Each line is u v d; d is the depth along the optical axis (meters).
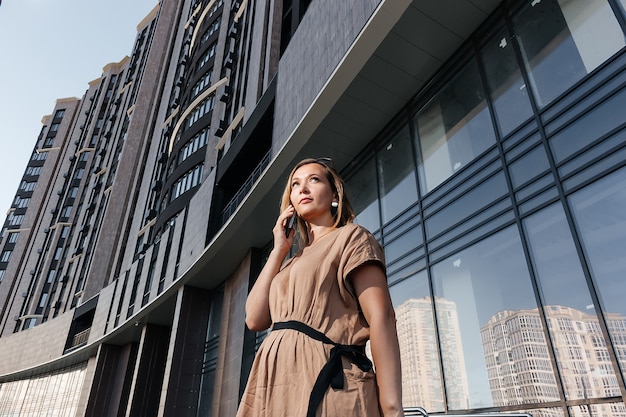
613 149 6.28
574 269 6.34
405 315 9.74
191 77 39.38
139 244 35.16
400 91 11.48
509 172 8.09
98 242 44.16
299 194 1.60
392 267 10.73
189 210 25.09
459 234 8.86
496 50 9.22
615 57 6.64
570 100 7.26
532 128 7.87
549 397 6.08
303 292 1.24
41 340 40.62
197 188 27.88
